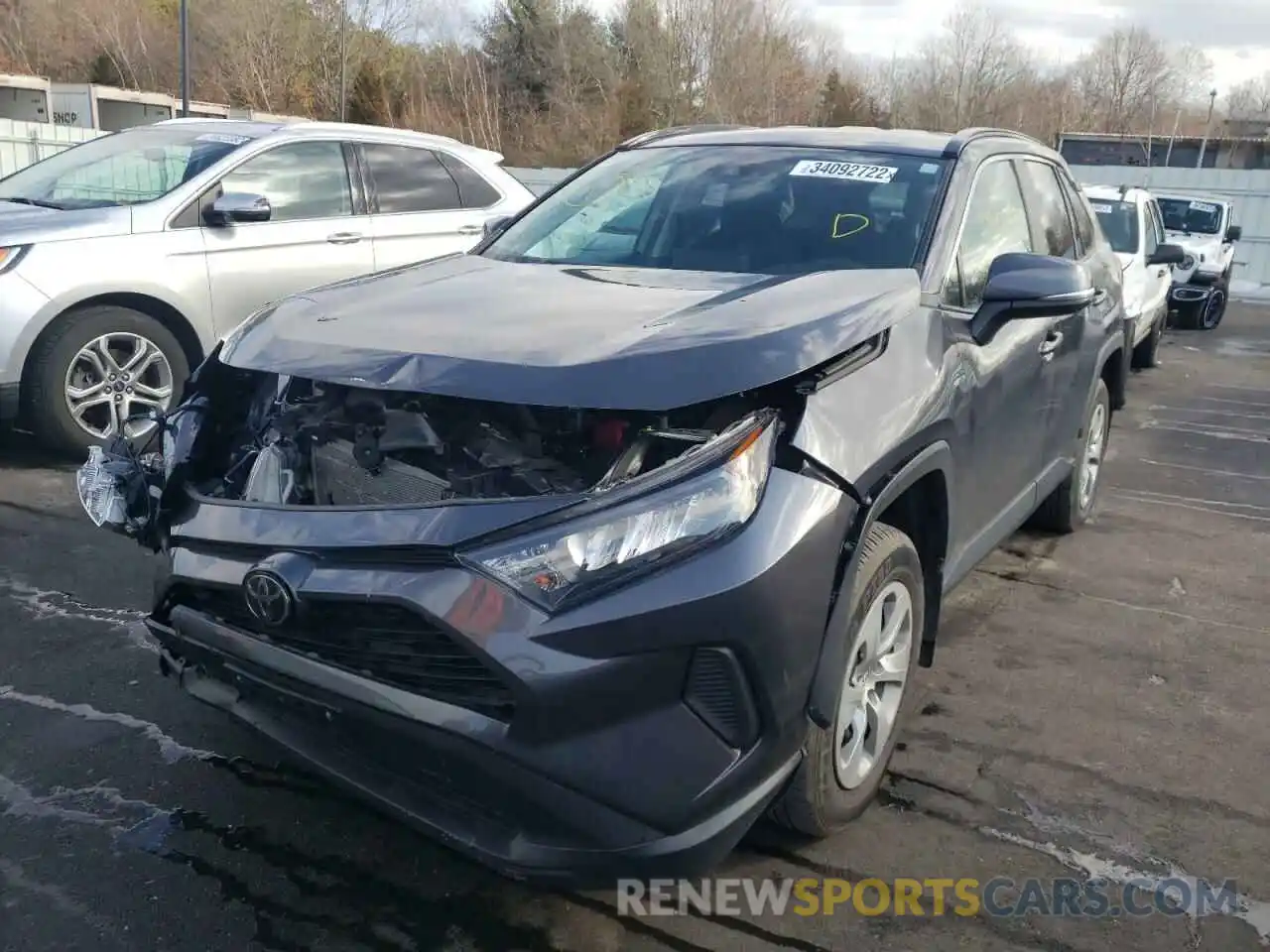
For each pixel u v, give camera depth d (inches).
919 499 126.6
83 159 276.8
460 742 91.7
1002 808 128.9
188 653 111.8
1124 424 346.9
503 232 172.2
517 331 108.9
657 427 98.7
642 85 1550.2
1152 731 148.3
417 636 95.1
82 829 119.6
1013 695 156.8
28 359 232.7
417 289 130.3
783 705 97.1
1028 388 157.6
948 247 142.9
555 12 1603.1
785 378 98.7
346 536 96.6
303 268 267.3
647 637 90.1
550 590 90.1
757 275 139.5
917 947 106.1
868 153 161.2
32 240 229.8
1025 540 224.4
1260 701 158.1
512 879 114.2
